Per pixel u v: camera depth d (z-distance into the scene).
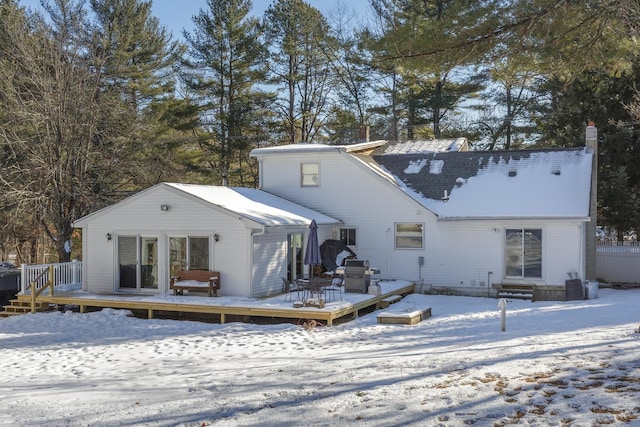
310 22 43.56
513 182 28.03
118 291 24.47
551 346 13.18
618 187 33.62
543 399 8.52
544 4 12.71
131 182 40.69
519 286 25.83
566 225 25.44
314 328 19.05
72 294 24.12
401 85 46.47
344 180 28.78
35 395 11.02
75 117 32.44
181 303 21.27
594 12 12.98
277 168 30.11
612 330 15.66
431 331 17.88
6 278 29.19
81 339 18.42
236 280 22.66
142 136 38.06
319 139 50.28
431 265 27.28
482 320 19.58
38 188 32.16
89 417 9.20
